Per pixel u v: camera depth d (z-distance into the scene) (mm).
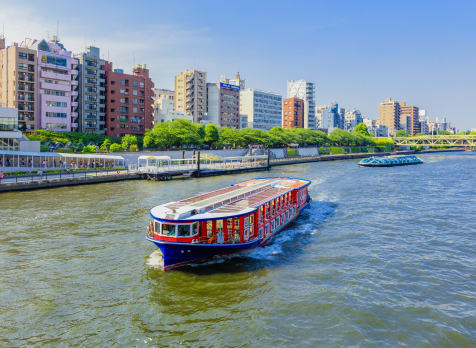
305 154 147000
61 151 78000
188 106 148500
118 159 76000
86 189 54500
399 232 31609
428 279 21688
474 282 21328
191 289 20266
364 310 18000
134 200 44625
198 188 56500
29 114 90562
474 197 48812
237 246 23812
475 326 16766
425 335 16047
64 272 22422
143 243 27719
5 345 15438
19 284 20828
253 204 27375
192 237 22609
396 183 63688
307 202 41625
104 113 110250
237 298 19234
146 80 116125
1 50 90875
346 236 30391
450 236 30484
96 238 28812
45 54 92625
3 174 57750
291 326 16641
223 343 15445
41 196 47406
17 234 29750
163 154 90938
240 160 108500
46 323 17016
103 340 15734
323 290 20125
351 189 56219
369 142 187250
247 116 187500
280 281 21281
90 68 104438
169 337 15891
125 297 19359
